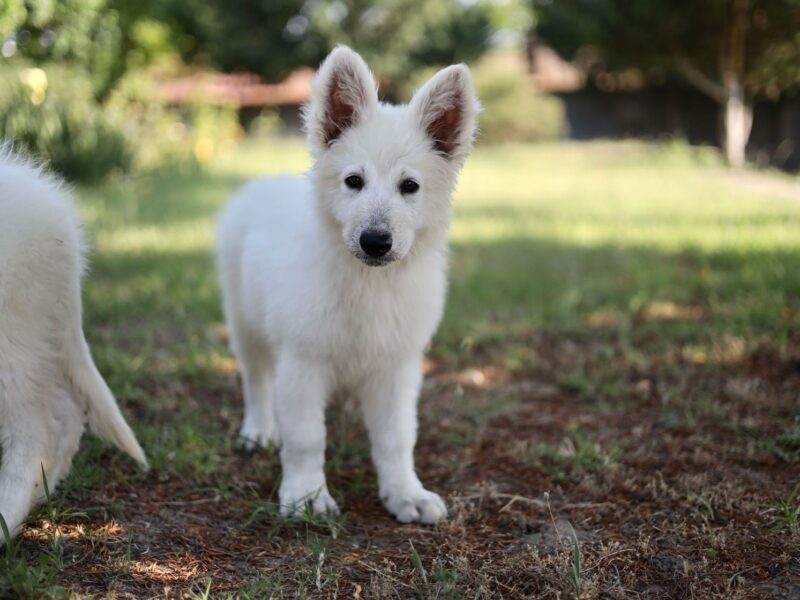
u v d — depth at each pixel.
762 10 5.00
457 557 0.94
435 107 1.04
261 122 8.08
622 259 2.23
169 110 5.71
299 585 0.89
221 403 1.33
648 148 6.25
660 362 1.48
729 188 3.92
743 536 0.97
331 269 1.01
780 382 1.36
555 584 0.89
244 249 1.16
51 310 0.94
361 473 1.14
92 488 1.04
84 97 3.53
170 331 1.60
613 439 1.21
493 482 1.12
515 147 7.07
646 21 5.24
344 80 1.04
